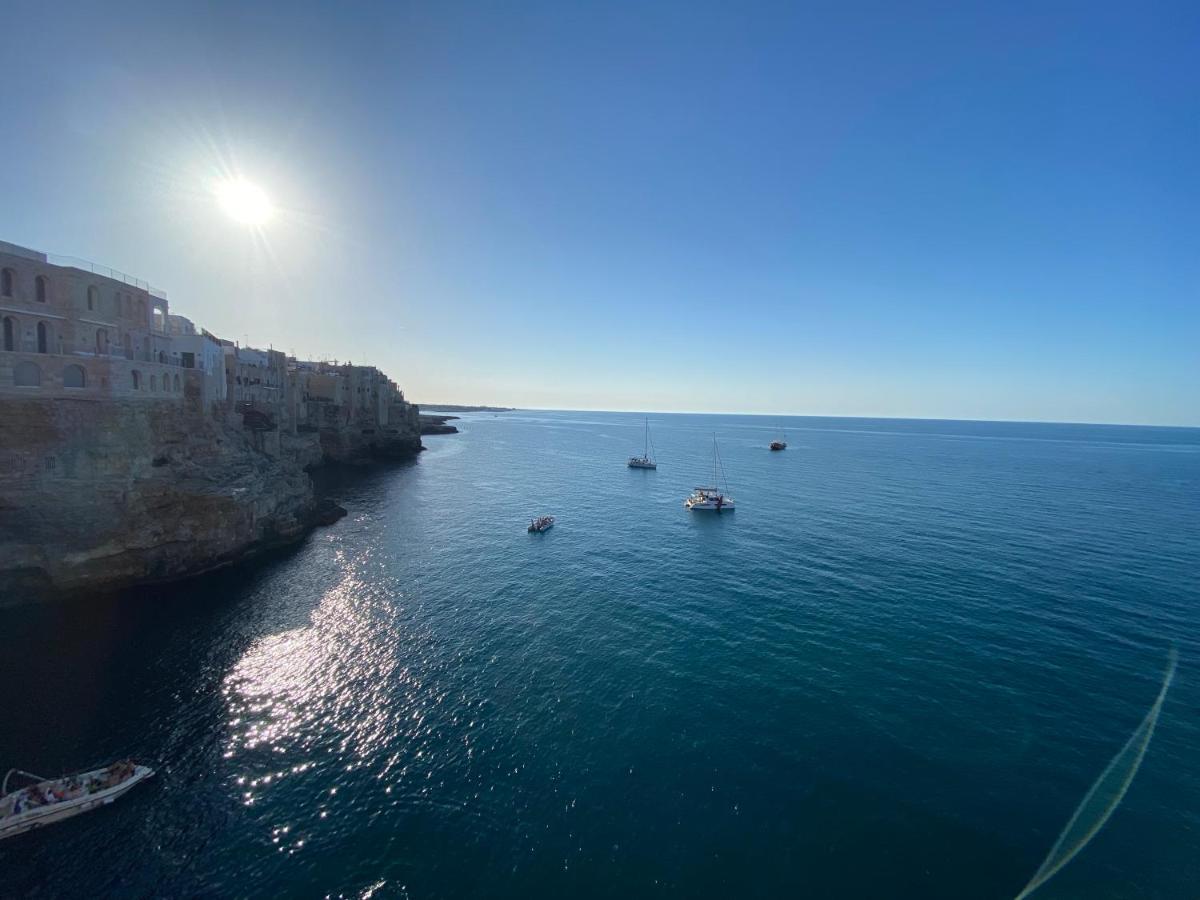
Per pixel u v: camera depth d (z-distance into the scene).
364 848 18.70
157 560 42.22
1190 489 95.69
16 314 37.78
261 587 42.66
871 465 130.38
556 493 88.62
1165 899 16.81
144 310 49.19
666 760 22.94
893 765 22.62
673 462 136.50
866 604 39.44
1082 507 75.44
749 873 17.70
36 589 36.78
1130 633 34.47
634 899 16.86
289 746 23.84
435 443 183.62
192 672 29.73
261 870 17.89
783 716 25.91
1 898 16.83
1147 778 21.84
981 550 53.12
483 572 47.69
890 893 17.02
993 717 25.78
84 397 39.66
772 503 78.25
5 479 35.81
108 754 23.09
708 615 37.81
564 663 31.08
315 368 131.62
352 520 66.44
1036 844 18.77
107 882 17.41
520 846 18.77
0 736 23.98
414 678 29.47
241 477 51.91
